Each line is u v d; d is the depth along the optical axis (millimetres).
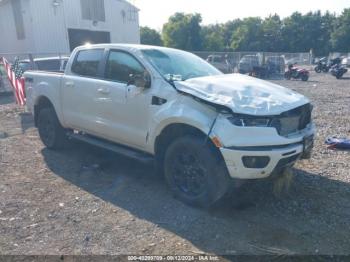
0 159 5961
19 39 24188
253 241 3432
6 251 3277
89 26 26047
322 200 4301
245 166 3717
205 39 71875
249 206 4152
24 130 8242
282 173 4277
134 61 4801
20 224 3771
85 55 5641
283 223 3768
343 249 3289
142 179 5031
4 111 10852
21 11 23219
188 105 4051
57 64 14422
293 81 23500
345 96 14469
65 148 6477
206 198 3973
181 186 4305
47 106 6523
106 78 5160
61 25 24203
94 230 3650
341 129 8078
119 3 28328
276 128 3797
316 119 9344
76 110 5621
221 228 3676
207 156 3877
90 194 4539
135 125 4672
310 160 5781
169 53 5098
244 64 26656
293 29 85312
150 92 4426
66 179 5055
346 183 4816
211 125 3812
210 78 4488
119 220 3859
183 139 4105
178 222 3805
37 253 3250
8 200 4355
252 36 87750
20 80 10578
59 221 3842
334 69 25484
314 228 3662
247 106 3754
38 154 6242
